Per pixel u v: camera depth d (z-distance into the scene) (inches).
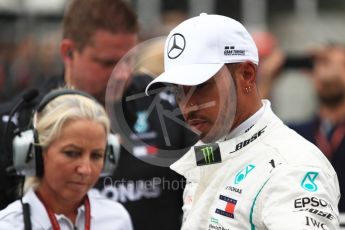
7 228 322.7
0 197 362.0
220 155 280.5
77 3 393.4
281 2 956.6
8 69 914.1
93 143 325.1
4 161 357.1
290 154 266.7
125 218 354.9
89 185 329.1
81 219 338.3
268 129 280.5
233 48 279.9
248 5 946.1
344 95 507.5
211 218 275.3
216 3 944.9
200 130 281.0
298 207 252.4
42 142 325.1
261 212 261.3
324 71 509.0
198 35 280.2
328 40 532.7
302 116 769.6
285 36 945.5
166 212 409.1
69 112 323.0
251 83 282.4
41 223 326.3
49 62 940.6
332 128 504.4
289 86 775.1
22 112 369.4
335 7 958.4
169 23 749.9
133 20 390.0
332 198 261.9
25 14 1007.6
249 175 269.9
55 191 327.6
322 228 248.7
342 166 491.8
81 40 387.2
